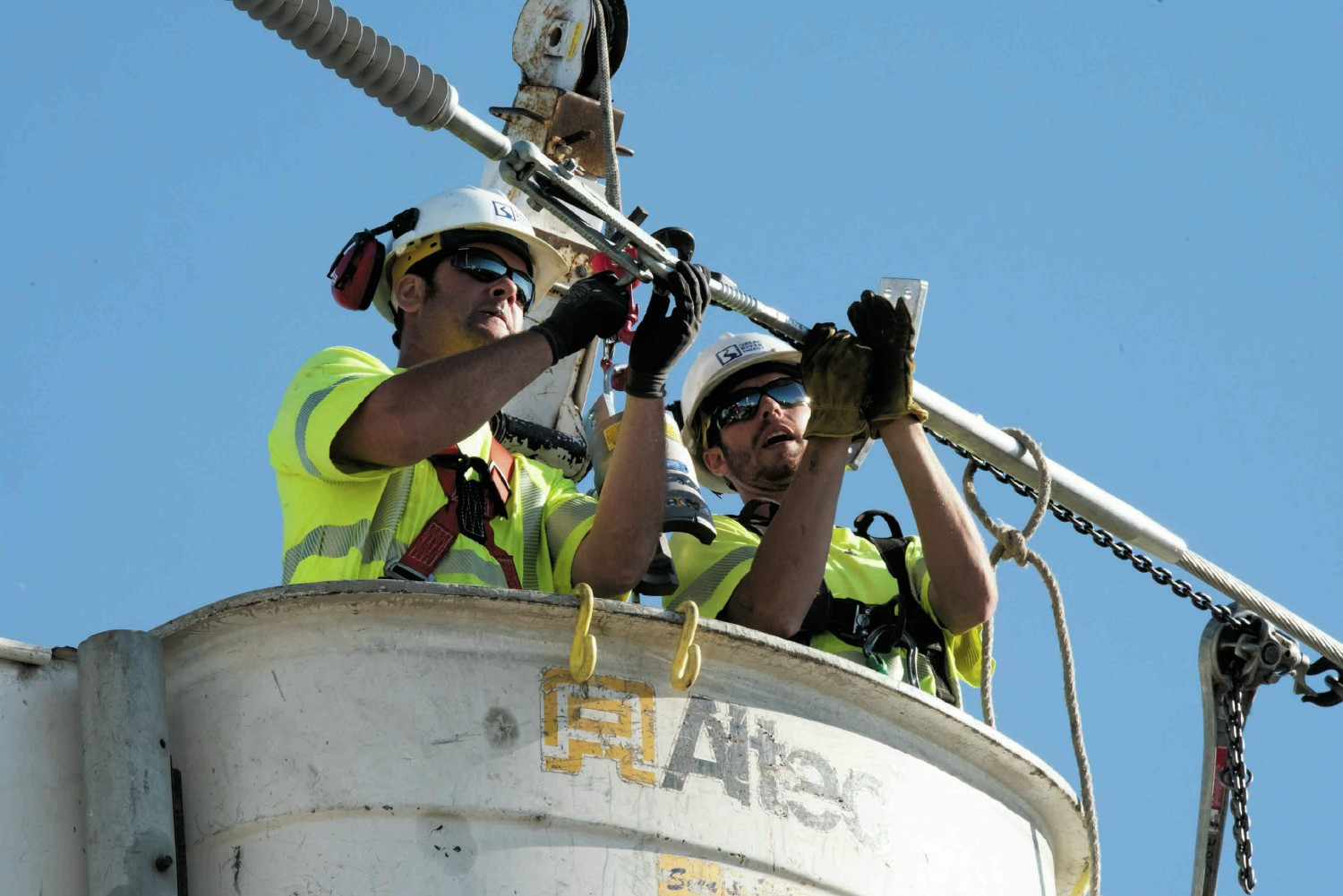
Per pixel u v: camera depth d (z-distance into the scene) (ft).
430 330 28.37
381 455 24.91
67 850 21.83
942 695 29.27
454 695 22.39
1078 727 30.60
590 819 22.07
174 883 21.50
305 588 22.35
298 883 21.61
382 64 24.50
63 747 22.29
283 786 22.04
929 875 23.75
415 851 21.67
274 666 22.66
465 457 26.30
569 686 22.65
